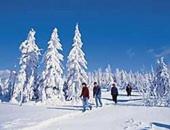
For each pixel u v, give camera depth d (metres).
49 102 46.09
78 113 23.36
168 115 17.66
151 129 13.76
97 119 18.78
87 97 24.66
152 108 21.67
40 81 48.19
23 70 49.91
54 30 49.12
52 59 47.81
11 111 29.64
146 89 33.94
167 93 32.41
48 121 20.06
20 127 18.38
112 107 24.41
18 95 49.12
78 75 48.97
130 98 43.72
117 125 15.84
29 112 27.66
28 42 51.38
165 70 57.06
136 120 16.48
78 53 49.81
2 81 64.56
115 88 30.59
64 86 50.25
